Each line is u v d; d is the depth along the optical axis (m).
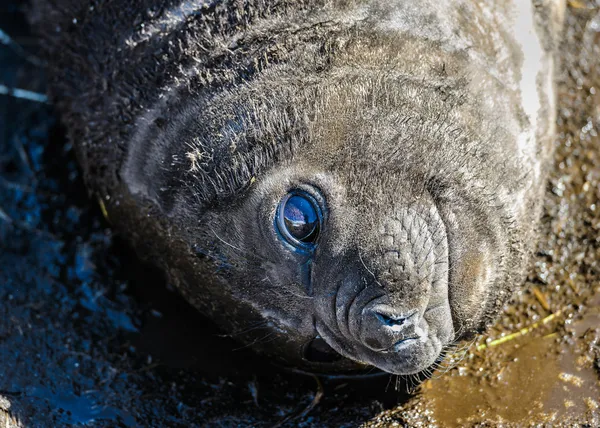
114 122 13.06
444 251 11.24
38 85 18.14
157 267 14.26
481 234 11.52
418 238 11.03
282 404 13.12
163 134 12.23
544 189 13.39
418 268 10.98
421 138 11.32
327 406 12.97
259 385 13.38
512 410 12.43
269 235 11.45
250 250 11.67
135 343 14.17
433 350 11.38
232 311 12.47
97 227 15.86
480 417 12.40
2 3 19.22
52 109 17.69
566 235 14.34
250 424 12.92
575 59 16.25
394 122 11.32
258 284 11.88
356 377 13.21
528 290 13.84
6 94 18.09
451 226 11.31
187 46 12.34
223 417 13.07
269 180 11.38
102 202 14.27
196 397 13.37
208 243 12.02
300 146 11.29
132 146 12.68
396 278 10.95
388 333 11.02
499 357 13.12
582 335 13.13
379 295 10.99
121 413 13.25
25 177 16.78
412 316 11.03
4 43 18.92
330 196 11.16
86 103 13.85
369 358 11.61
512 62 12.88
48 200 16.39
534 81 13.19
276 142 11.36
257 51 11.87
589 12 16.70
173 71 12.33
